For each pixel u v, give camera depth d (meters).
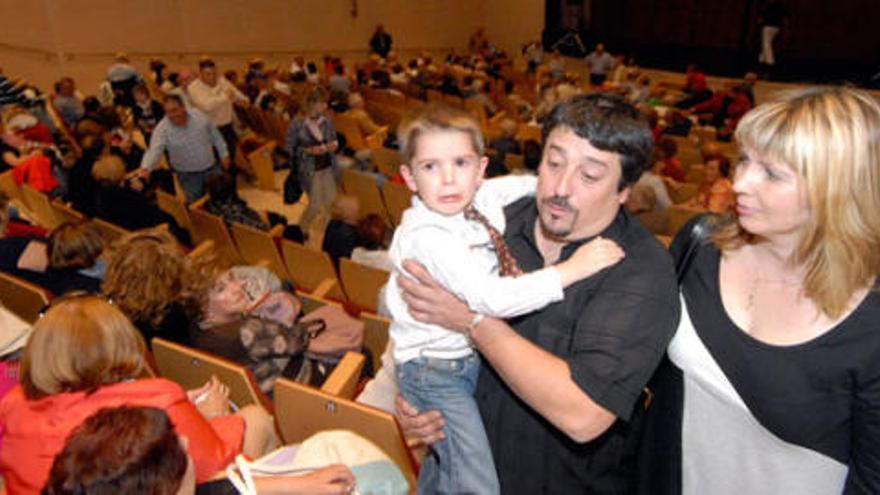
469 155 1.33
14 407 1.66
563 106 1.20
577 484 1.40
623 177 1.19
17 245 3.20
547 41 17.23
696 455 1.33
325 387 2.26
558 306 1.27
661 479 1.40
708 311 1.21
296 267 4.07
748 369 1.16
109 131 6.47
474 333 1.25
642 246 1.25
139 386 1.70
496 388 1.41
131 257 2.45
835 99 0.99
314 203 5.85
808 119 0.98
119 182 4.39
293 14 13.81
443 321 1.28
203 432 1.73
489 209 1.43
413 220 1.37
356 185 5.78
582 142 1.16
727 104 10.22
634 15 16.36
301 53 14.17
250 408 2.16
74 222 3.06
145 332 2.46
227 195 4.78
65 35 11.17
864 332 1.05
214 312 2.55
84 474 1.15
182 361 2.26
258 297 2.77
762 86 13.31
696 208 4.99
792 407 1.13
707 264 1.25
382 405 2.16
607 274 1.23
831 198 0.98
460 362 1.42
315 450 1.71
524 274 1.29
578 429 1.15
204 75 7.36
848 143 0.96
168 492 1.21
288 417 2.03
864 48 13.62
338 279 3.92
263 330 2.43
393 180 6.40
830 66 14.07
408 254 1.34
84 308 1.71
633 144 1.16
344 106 8.54
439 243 1.28
